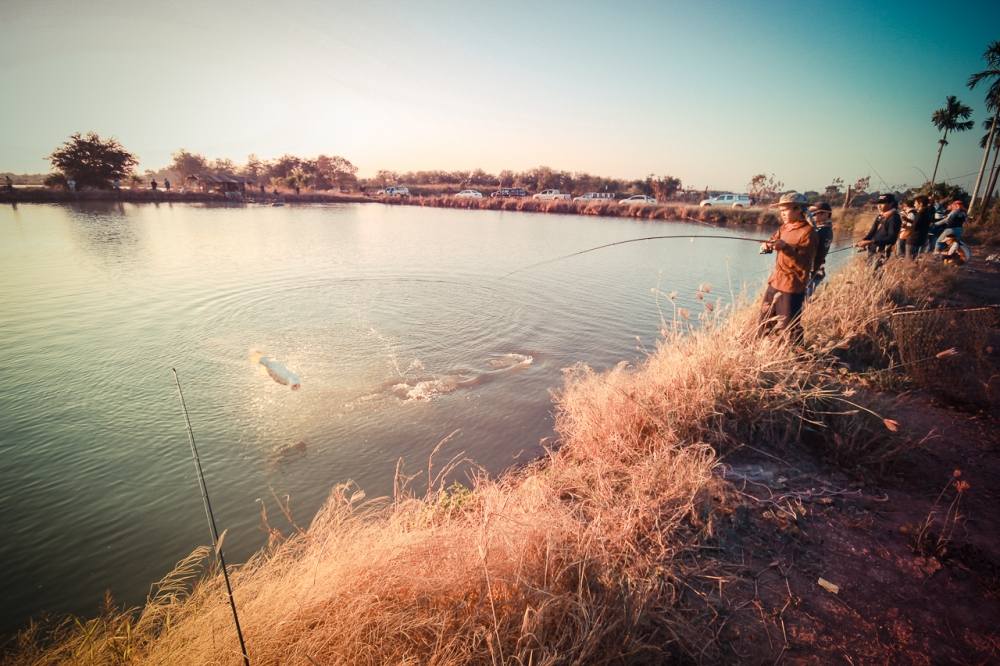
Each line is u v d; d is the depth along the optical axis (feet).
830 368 15.88
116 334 32.78
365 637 7.11
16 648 10.92
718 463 11.78
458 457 18.43
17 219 98.17
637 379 16.29
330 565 8.55
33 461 18.49
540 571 8.18
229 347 30.60
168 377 25.95
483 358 29.14
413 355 29.58
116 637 8.87
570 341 32.63
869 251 33.99
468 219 138.21
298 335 33.27
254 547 14.24
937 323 16.58
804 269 16.80
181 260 60.44
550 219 143.33
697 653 7.22
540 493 10.94
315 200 207.00
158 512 15.85
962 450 12.58
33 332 32.94
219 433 20.38
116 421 21.38
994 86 81.51
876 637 7.47
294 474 17.74
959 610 7.88
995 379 14.94
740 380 14.06
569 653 6.75
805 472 11.84
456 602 7.70
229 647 7.09
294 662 6.81
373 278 52.75
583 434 15.01
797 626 7.70
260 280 50.49
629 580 8.08
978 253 53.31
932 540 9.41
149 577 13.24
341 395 23.89
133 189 172.04
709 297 45.80
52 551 14.17
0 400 23.25
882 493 10.99
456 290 47.91
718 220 130.41
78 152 163.43
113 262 57.93
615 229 113.70
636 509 10.39
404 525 10.27
